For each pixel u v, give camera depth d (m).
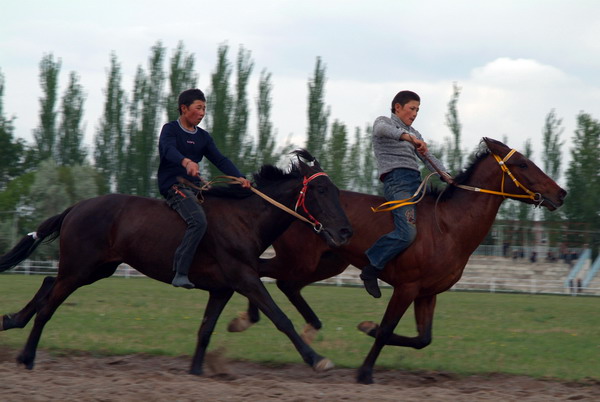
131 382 6.71
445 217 7.86
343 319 14.74
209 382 7.02
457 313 17.62
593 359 9.95
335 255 8.50
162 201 7.88
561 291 34.53
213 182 7.86
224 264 7.49
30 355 7.77
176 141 7.80
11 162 62.56
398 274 7.80
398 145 8.12
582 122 44.91
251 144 42.31
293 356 9.31
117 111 49.22
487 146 8.06
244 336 11.38
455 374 8.41
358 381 7.74
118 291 22.03
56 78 51.53
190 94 7.82
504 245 38.09
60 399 5.81
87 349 9.41
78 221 7.81
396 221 7.73
